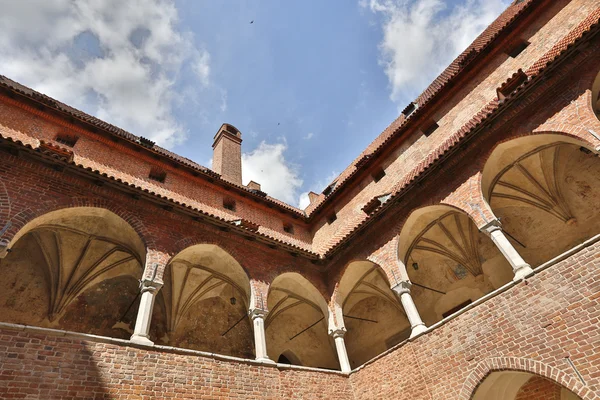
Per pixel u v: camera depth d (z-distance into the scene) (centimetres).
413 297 1873
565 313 967
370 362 1438
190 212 1486
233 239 1609
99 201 1299
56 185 1228
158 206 1449
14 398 797
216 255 1587
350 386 1466
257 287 1511
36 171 1208
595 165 1464
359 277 1802
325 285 1769
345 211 2253
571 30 1515
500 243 1189
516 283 1091
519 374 1159
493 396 1129
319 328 2084
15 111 1558
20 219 1070
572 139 1139
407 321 1866
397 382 1298
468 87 1869
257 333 1384
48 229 1370
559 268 1020
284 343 1947
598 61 1163
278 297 1905
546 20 1667
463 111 1831
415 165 1942
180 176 2020
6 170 1143
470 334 1145
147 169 1891
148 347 1067
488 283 1661
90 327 1475
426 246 1762
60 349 921
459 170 1427
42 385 848
